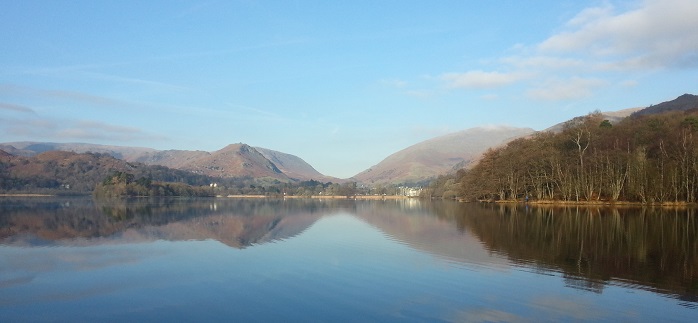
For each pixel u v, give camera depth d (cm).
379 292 2438
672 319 1973
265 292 2498
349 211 10544
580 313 2059
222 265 3294
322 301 2303
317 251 3816
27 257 3781
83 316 2195
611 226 5481
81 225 6706
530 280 2644
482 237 4556
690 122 10581
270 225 6594
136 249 4169
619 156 9969
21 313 2247
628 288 2456
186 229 6069
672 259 3244
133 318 2150
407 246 4012
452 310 2122
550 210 8681
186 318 2120
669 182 9362
